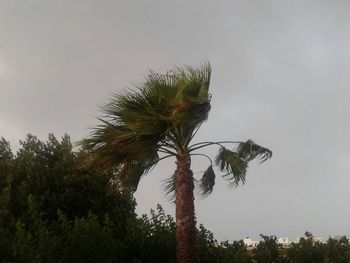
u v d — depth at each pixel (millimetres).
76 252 10633
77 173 15109
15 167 15367
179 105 9859
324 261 13586
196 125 10523
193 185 10555
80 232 10836
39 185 14781
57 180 15070
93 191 14977
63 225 11219
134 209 15594
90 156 11039
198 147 10758
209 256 13188
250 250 14250
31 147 16484
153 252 12773
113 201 15102
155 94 10414
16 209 13961
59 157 16234
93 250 10828
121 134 10227
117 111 10430
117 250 11602
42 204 13422
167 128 10352
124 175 11547
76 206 14742
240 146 11414
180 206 10312
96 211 14656
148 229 12875
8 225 12047
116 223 14086
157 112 10234
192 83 10523
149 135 10164
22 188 14266
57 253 10312
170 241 12828
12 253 9867
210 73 11023
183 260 10062
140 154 10438
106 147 10680
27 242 9797
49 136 16859
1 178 15094
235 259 13070
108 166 10930
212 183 12469
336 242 14164
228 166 11492
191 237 10156
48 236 10320
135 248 12680
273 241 14070
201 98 9844
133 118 10188
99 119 10625
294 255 13703
